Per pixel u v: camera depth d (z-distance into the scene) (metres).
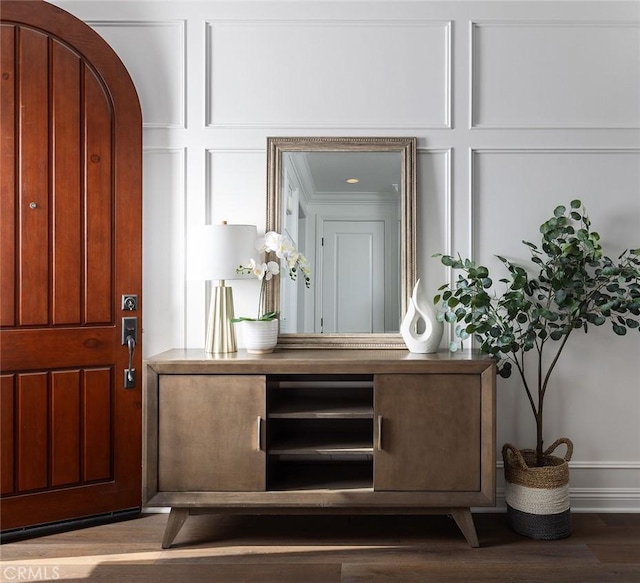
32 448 2.36
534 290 2.52
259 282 2.66
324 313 2.62
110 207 2.52
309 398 2.51
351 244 2.63
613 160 2.63
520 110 2.64
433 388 2.19
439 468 2.18
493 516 2.54
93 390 2.48
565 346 2.63
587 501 2.61
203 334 2.64
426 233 2.65
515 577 1.97
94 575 2.01
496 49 2.65
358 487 2.22
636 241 2.63
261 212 2.66
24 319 2.35
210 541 2.28
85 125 2.47
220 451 2.19
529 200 2.64
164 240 2.64
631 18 2.62
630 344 2.63
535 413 2.45
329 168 2.64
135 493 2.55
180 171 2.64
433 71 2.65
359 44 2.65
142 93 2.63
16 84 2.35
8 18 2.32
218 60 2.65
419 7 2.63
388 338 2.59
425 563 2.08
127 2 2.63
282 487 2.22
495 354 2.36
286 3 2.64
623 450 2.62
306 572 2.02
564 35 2.64
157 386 2.20
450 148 2.63
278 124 2.65
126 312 2.53
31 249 2.37
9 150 2.33
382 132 2.64
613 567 2.05
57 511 2.39
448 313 2.45
